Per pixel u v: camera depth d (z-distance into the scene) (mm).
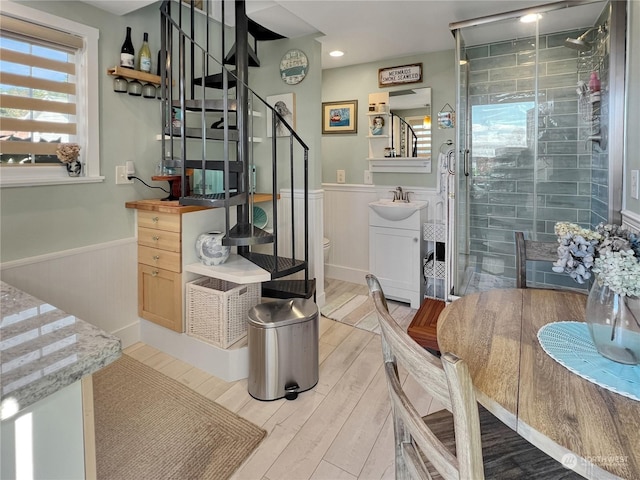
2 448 632
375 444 1738
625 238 1092
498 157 2895
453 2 2457
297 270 2486
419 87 3545
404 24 2812
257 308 2213
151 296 2611
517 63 2773
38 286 2176
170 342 2535
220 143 3229
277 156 3314
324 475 1565
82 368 715
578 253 1075
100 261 2459
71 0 2209
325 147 4133
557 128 2725
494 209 2936
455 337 1146
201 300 2340
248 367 2135
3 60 1990
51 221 2221
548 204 2795
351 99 3908
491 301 1461
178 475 1559
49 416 692
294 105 3199
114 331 2562
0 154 2029
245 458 1653
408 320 3145
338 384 2219
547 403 816
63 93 2244
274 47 3260
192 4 2582
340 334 2879
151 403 2023
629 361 961
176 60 2846
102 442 1729
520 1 2430
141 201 2613
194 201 2279
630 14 2066
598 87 2520
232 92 3246
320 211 3271
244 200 2543
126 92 2523
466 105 2912
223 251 2443
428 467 1011
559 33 2656
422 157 3592
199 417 1915
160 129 2773
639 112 1893
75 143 2322
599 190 2498
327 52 3449
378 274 3570
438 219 3508
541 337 1131
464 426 675
